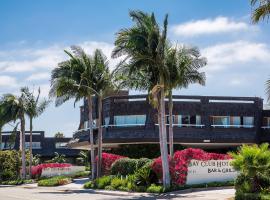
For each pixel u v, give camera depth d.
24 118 63.50
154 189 34.38
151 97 35.53
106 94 48.12
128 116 55.75
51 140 100.31
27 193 38.12
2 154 72.50
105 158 49.03
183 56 35.53
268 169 24.88
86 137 58.78
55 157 94.38
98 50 46.28
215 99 56.50
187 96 55.72
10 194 36.50
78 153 101.38
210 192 32.00
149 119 54.31
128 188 37.12
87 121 62.31
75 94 46.25
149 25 34.06
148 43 33.88
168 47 34.97
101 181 42.12
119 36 34.66
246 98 57.22
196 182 35.72
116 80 38.88
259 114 57.28
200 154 36.25
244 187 25.12
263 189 24.75
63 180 52.19
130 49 34.56
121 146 56.03
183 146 55.28
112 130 55.56
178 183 35.09
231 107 56.69
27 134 98.94
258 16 22.80
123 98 56.25
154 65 34.81
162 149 34.94
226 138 55.44
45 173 64.44
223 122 56.31
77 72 45.31
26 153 76.06
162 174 36.03
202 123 55.66
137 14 34.19
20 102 62.34
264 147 25.52
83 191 40.28
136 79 35.97
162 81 34.25
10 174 71.38
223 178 36.75
